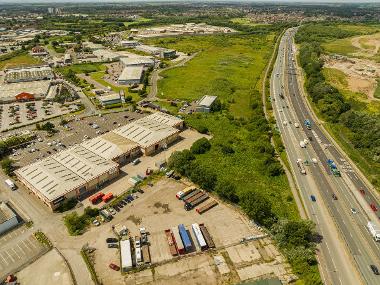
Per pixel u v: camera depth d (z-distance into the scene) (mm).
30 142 199875
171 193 153125
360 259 118562
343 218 138875
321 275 111750
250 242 125375
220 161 179750
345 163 180000
